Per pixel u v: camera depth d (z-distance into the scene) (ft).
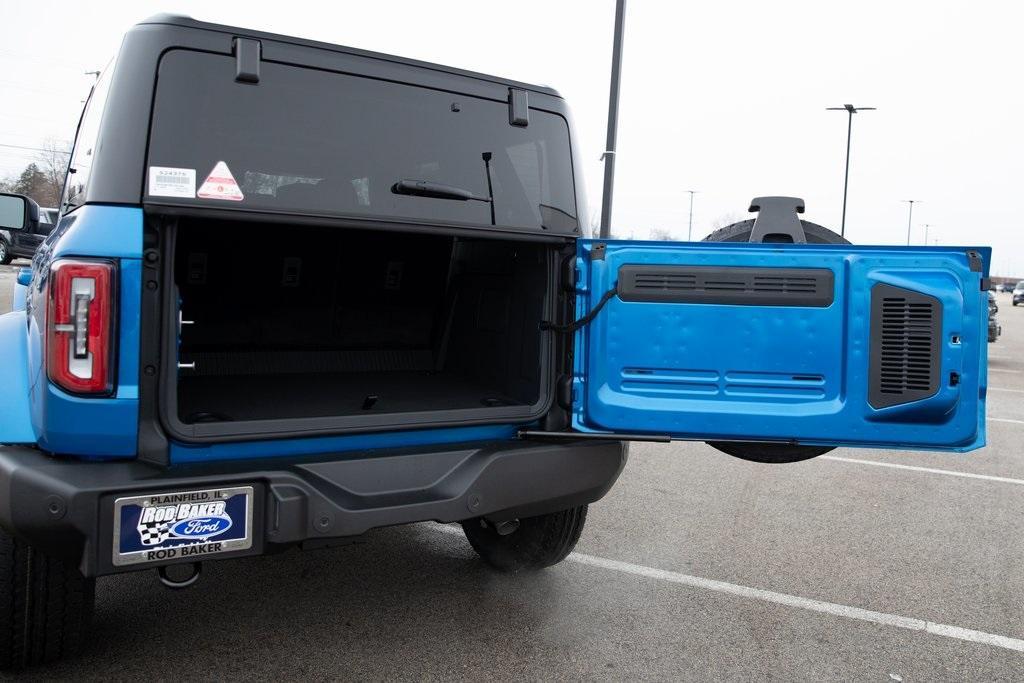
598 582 12.69
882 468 21.18
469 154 9.86
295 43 8.77
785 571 13.43
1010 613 11.95
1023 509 17.57
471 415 9.60
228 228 11.02
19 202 12.12
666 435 9.87
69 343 7.46
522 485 9.36
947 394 9.52
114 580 12.00
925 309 9.52
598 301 9.88
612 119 29.37
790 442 9.82
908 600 12.34
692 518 16.30
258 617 10.85
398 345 12.99
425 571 12.85
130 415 7.67
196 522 7.62
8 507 7.44
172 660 9.51
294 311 12.07
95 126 8.86
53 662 9.24
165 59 8.04
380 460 8.71
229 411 9.27
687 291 9.78
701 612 11.66
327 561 13.16
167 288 7.85
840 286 9.66
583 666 9.85
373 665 9.62
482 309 11.79
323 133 8.84
